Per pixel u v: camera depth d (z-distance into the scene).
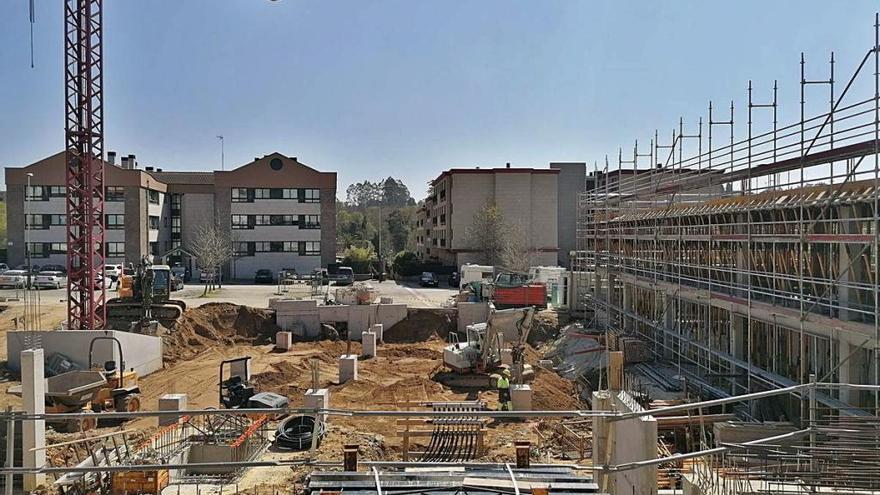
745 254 23.97
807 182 20.20
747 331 24.02
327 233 73.12
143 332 35.66
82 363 29.19
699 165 28.38
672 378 26.62
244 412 8.11
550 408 25.67
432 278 67.38
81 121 35.41
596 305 40.97
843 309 17.75
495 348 31.36
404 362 35.16
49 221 68.56
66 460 19.05
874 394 17.16
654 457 11.15
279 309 41.78
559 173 79.56
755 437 16.80
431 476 10.08
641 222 35.81
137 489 16.12
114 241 68.06
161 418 21.94
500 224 68.69
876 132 16.02
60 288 57.66
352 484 9.64
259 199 72.31
